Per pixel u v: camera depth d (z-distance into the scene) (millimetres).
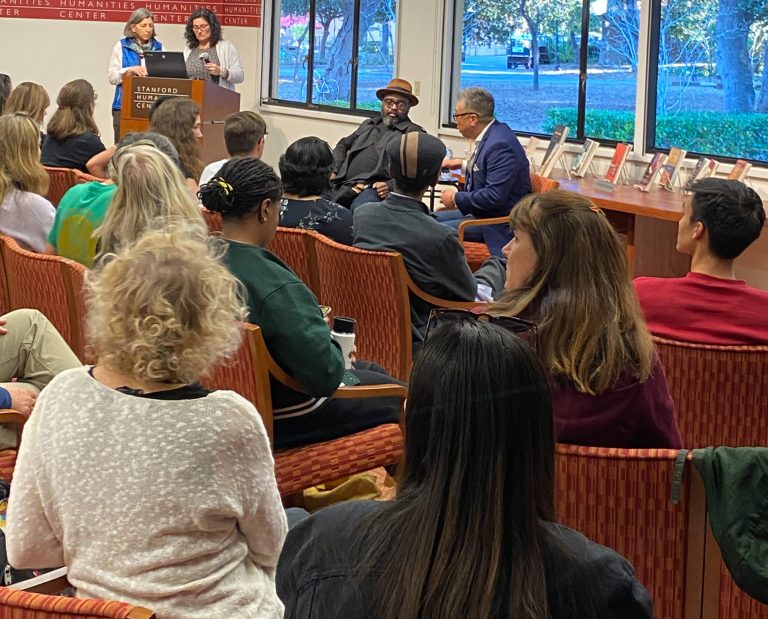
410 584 1207
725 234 2924
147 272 1750
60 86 10148
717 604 1979
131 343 1729
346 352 3131
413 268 3861
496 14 8008
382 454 3031
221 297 1805
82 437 1735
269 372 2736
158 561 1736
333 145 9430
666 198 6250
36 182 4141
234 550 1829
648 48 6910
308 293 2789
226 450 1748
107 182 3867
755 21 6316
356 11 9156
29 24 10039
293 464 2871
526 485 1249
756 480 1875
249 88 10070
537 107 7855
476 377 1250
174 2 9945
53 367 2760
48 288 3375
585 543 1284
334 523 1304
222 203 2781
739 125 6520
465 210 6090
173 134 5148
